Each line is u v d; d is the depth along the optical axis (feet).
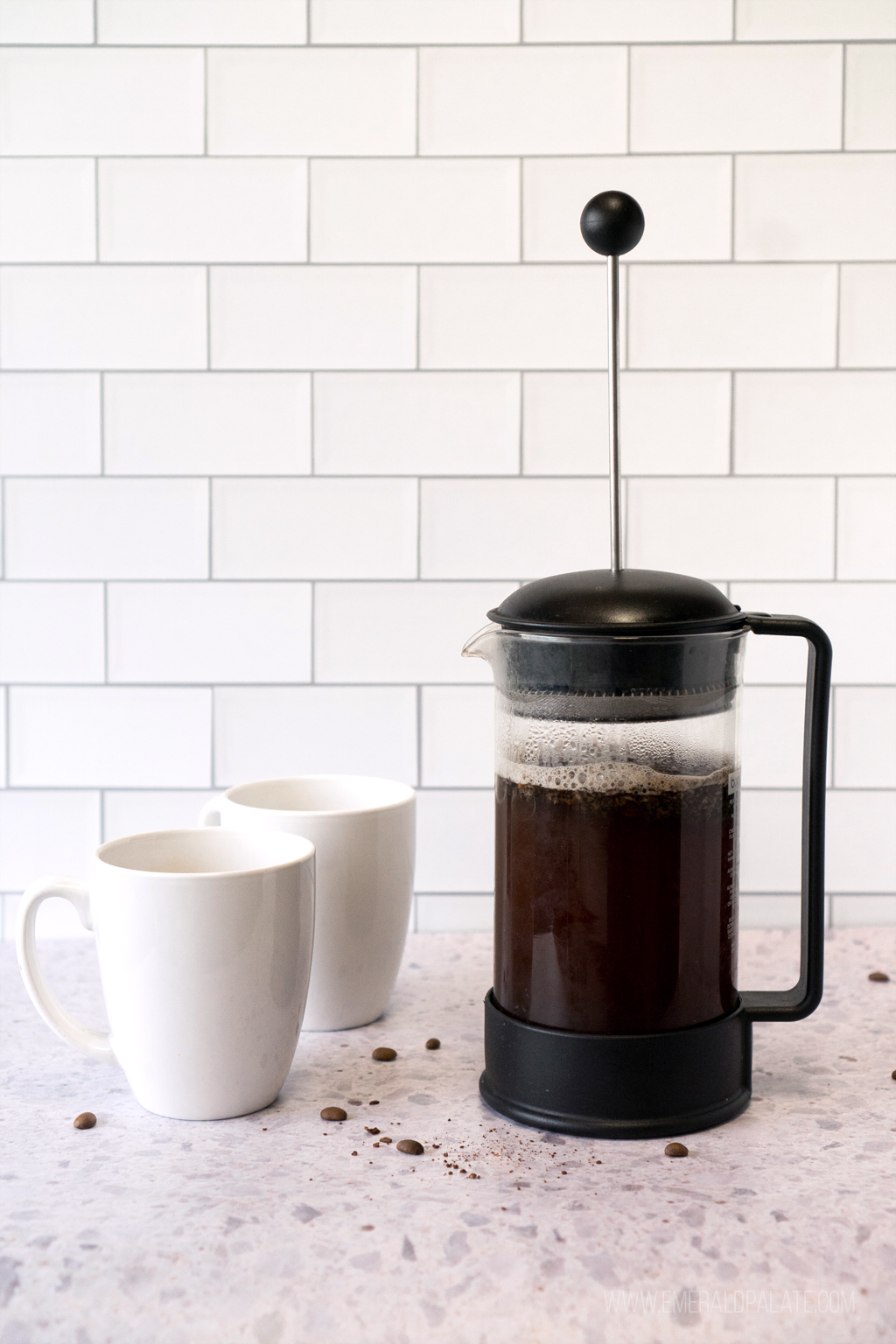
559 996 1.89
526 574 3.12
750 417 3.08
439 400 3.08
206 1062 1.91
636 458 3.09
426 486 3.10
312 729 3.17
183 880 1.84
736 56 2.98
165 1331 1.47
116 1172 1.79
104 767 3.17
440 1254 1.57
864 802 3.16
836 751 3.15
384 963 2.39
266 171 3.02
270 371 3.08
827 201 3.02
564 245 3.04
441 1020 2.45
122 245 3.05
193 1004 1.88
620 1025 1.87
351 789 2.54
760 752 3.16
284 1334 1.46
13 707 3.16
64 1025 2.02
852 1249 1.58
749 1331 1.46
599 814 1.83
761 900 3.19
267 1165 1.81
